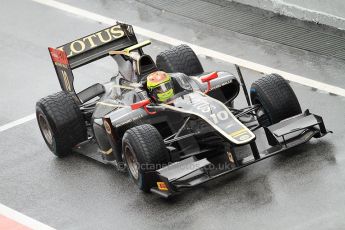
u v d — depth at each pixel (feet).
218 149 156.35
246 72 196.13
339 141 159.74
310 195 145.18
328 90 183.01
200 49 208.85
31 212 156.87
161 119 158.51
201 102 155.12
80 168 167.53
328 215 139.64
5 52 224.74
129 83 168.25
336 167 151.53
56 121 168.14
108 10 234.99
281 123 154.30
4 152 179.52
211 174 148.46
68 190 161.17
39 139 182.50
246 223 140.97
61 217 153.58
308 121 153.79
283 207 143.33
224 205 146.30
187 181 147.43
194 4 227.81
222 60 203.00
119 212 150.82
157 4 232.12
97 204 154.61
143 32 220.64
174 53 178.29
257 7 216.95
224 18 219.00
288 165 154.10
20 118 193.47
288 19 211.00
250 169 154.71
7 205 160.35
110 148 162.71
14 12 242.78
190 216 145.28
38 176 168.04
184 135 154.61
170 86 158.71
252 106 160.25
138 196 153.89
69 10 239.09
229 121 150.61
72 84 177.17
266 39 207.10
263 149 158.92
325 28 204.54
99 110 168.66
